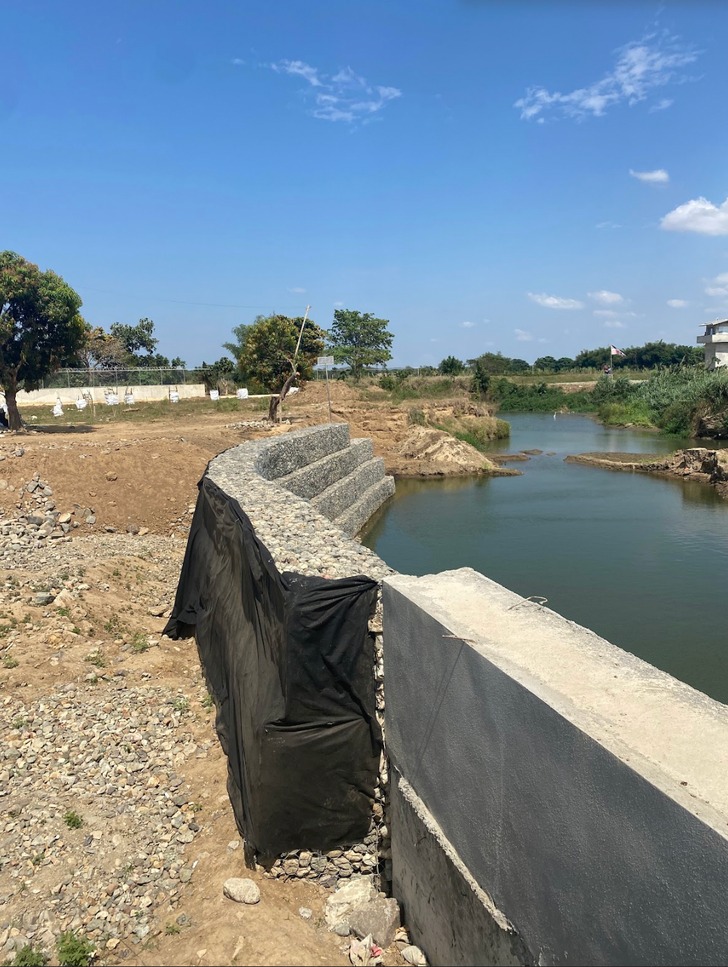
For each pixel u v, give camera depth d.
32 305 24.75
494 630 4.22
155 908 5.18
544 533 20.53
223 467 14.71
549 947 3.34
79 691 8.23
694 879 2.38
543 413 69.38
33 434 25.25
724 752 2.84
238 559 8.11
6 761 6.75
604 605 14.27
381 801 5.59
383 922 4.95
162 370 53.72
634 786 2.66
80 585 11.00
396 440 38.75
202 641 9.59
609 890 2.86
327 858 5.55
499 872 3.78
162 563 13.89
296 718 5.25
